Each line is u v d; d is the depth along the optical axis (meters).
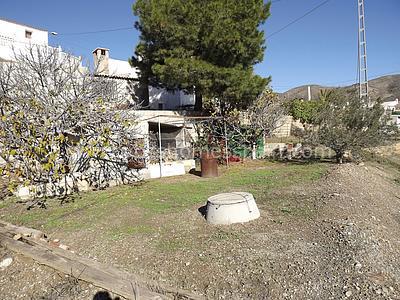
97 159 9.45
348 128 12.02
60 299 3.47
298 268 3.77
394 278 3.63
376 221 5.59
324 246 4.38
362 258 3.99
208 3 12.80
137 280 3.69
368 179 9.41
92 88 9.20
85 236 5.27
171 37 12.64
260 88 14.01
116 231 5.40
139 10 13.61
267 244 4.48
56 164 7.97
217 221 5.47
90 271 3.82
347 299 3.20
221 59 13.48
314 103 23.98
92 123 8.23
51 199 8.05
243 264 3.90
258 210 5.91
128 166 10.38
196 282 3.65
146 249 4.57
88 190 9.14
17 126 7.38
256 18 13.38
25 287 3.80
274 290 3.38
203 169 10.91
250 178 10.18
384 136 11.77
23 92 8.41
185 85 13.15
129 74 19.56
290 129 23.05
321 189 7.85
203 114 16.05
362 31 18.91
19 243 4.79
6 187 8.88
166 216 6.15
